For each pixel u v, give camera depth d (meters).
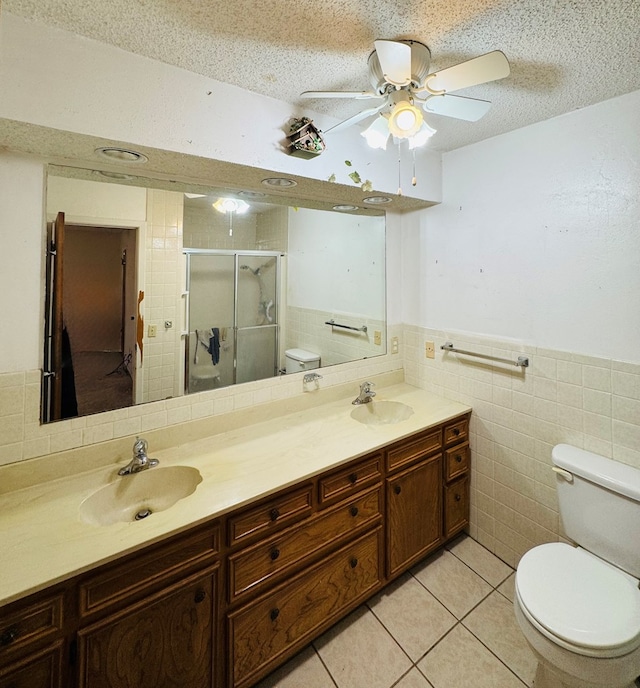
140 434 1.54
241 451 1.57
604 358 1.54
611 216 1.48
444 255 2.17
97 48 1.10
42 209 1.29
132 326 1.60
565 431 1.68
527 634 1.21
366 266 2.45
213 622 1.20
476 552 2.04
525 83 1.35
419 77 1.11
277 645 1.36
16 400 1.27
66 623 0.96
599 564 1.38
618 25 1.03
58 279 1.38
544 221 1.69
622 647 1.07
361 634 1.57
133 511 1.36
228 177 1.56
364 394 2.15
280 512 1.34
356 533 1.58
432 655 1.48
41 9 0.97
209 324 1.88
